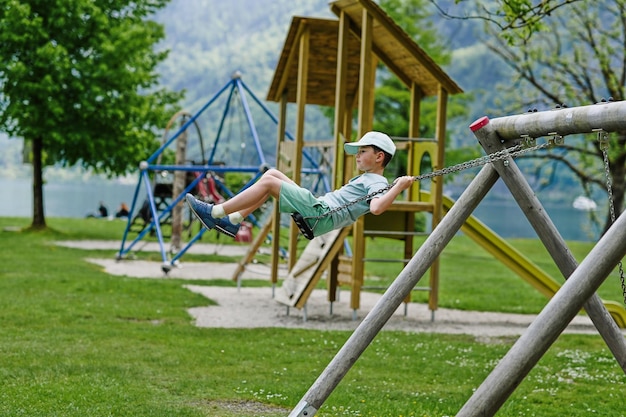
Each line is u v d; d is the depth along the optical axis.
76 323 13.17
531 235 74.62
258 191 7.04
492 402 5.55
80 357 10.66
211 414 8.27
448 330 14.38
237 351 11.56
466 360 11.54
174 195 26.50
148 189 22.61
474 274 24.47
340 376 6.70
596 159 36.62
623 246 5.37
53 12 29.30
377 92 44.75
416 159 15.63
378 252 29.42
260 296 17.80
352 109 17.91
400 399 9.23
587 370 11.11
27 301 14.98
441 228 6.85
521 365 5.50
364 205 7.20
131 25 32.78
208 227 7.03
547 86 37.25
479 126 6.75
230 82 24.00
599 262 5.40
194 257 25.83
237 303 16.58
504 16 11.70
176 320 14.05
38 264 21.00
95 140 29.89
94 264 22.12
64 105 29.61
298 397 9.01
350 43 16.55
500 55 36.44
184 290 17.78
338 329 13.98
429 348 12.36
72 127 29.75
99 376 9.64
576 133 6.10
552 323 5.45
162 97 34.50
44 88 28.78
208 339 12.38
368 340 6.74
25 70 28.66
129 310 14.62
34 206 31.53
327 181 19.97
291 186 7.04
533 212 6.93
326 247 14.66
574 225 89.56
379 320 6.74
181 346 11.73
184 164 26.22
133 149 30.59
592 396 9.70
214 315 14.95
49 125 29.41
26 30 28.95
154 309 14.95
